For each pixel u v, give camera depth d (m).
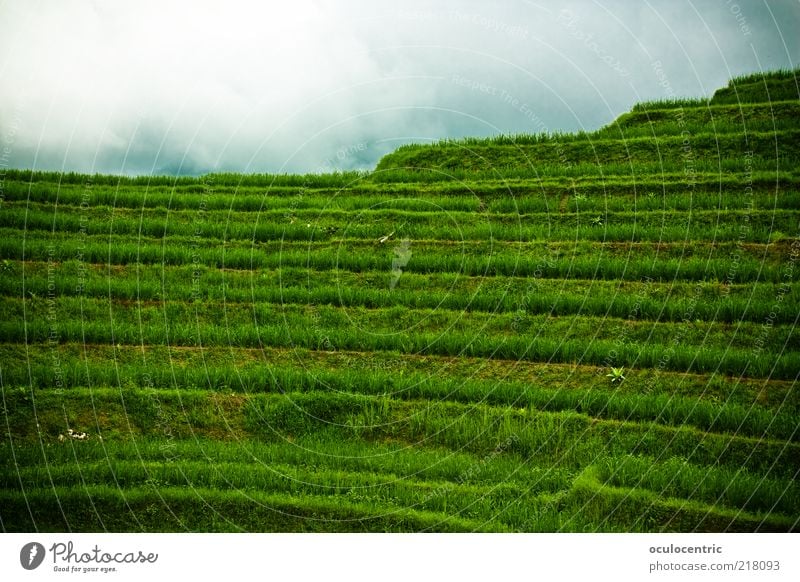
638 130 17.12
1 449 9.34
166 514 8.31
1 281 12.60
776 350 10.95
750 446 9.39
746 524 8.23
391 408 10.53
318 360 11.61
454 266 13.41
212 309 12.61
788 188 14.53
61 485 8.68
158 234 14.62
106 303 12.59
